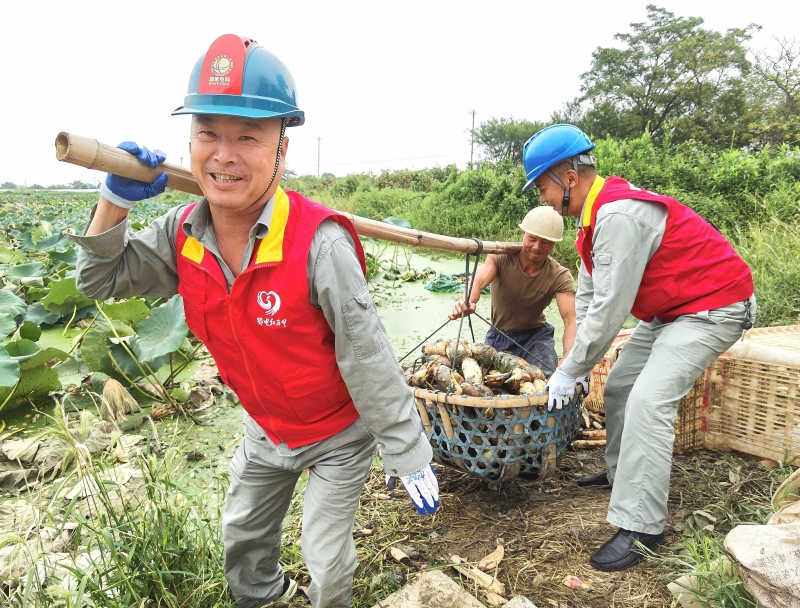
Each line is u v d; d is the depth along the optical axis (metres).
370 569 2.33
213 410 4.07
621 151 11.57
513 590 2.17
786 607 1.55
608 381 2.77
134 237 1.60
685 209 2.36
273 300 1.45
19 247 10.05
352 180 26.02
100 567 1.93
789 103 22.73
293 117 1.46
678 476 2.92
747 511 2.56
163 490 2.24
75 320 6.00
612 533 2.48
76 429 3.53
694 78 26.11
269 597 2.06
